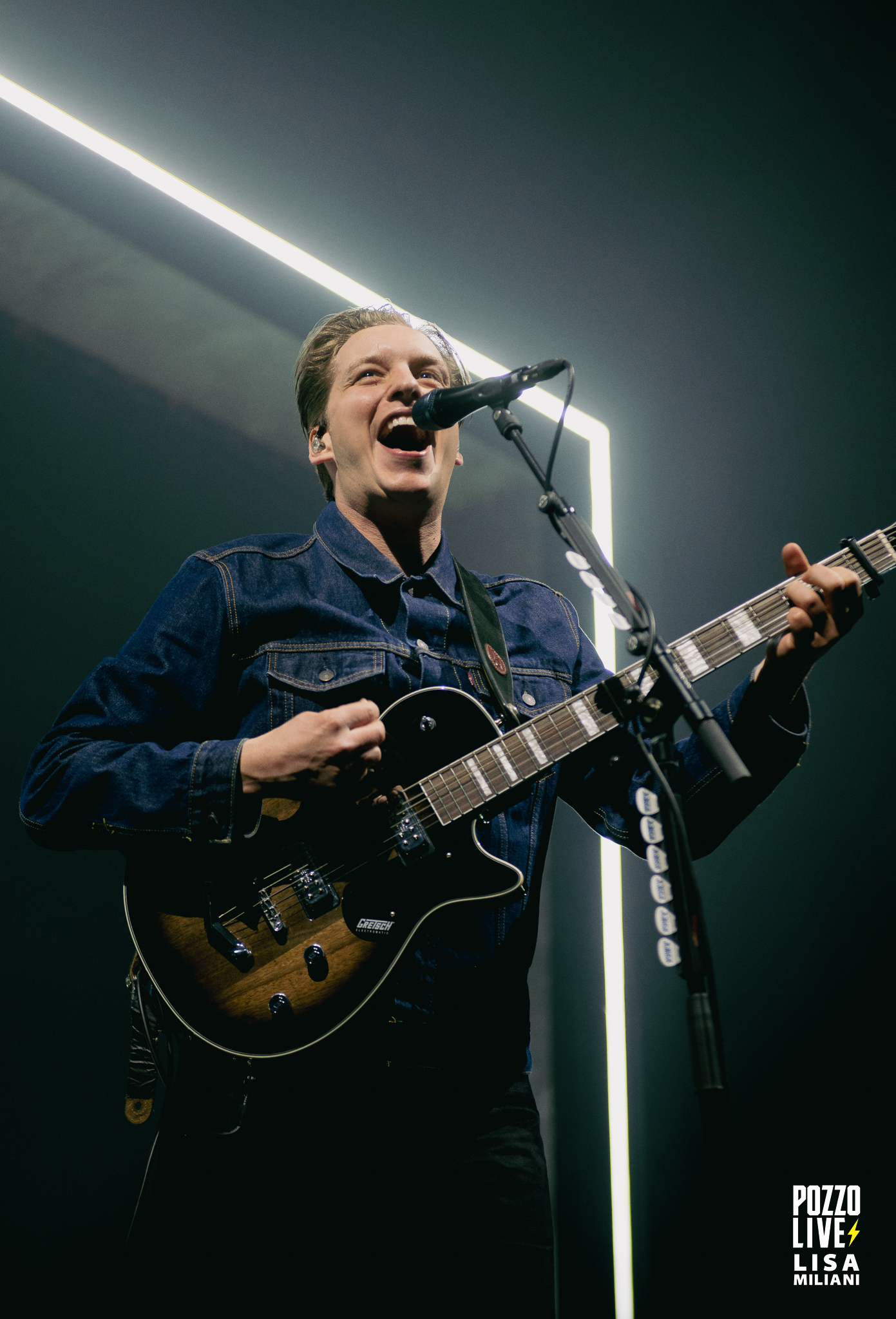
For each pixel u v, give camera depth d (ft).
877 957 11.19
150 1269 4.50
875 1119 10.50
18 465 9.21
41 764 5.10
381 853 5.01
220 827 4.83
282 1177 4.53
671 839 4.10
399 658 5.48
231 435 10.14
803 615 4.84
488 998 5.03
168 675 5.27
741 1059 10.80
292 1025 4.72
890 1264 9.76
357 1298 4.48
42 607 8.98
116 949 8.55
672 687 4.40
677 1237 9.92
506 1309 4.50
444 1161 4.70
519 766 5.19
